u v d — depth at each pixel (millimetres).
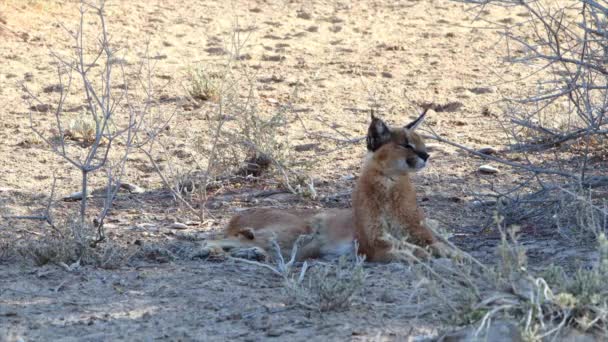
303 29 28734
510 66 24266
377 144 12500
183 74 24016
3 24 26797
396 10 30984
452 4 31453
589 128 13648
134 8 30109
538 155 17453
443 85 23078
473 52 25969
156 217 14930
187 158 18047
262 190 16500
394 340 9039
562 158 17031
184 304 10398
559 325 8508
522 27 27188
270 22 29312
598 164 16516
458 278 9656
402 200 12352
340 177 17062
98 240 12516
